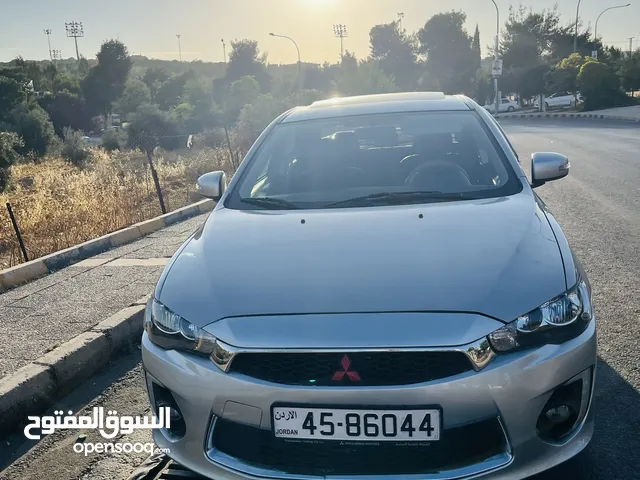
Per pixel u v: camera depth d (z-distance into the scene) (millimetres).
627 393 3053
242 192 3244
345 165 3328
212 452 2150
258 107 22156
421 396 1940
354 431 1988
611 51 53188
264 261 2412
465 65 72375
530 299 2074
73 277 5766
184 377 2158
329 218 2764
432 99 3891
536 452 2025
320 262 2340
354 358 1964
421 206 2840
